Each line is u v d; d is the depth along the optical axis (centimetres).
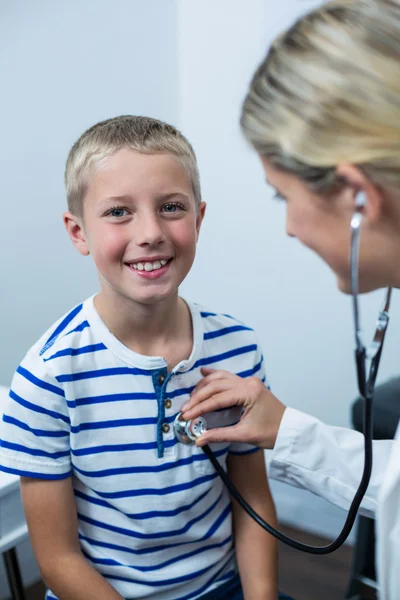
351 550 178
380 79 53
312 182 57
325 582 165
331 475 88
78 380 79
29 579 159
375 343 65
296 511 192
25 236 176
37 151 172
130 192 73
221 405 84
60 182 176
